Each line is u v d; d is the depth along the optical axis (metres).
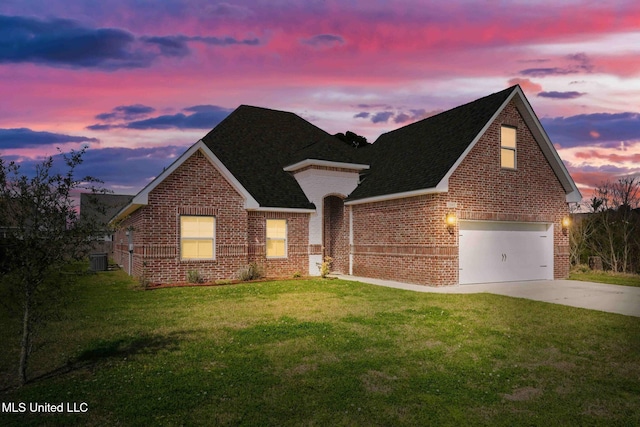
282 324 9.52
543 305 12.05
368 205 19.84
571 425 4.87
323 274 19.30
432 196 16.28
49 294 6.40
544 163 19.30
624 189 26.06
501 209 17.73
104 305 11.93
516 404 5.41
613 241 25.06
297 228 20.38
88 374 6.38
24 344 6.04
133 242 19.89
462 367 6.74
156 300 12.80
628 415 5.14
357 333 8.77
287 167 22.09
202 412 5.07
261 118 25.44
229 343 7.98
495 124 17.80
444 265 16.14
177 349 7.59
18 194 5.79
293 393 5.64
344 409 5.19
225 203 18.03
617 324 9.72
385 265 18.62
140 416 4.96
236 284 16.69
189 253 17.45
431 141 19.53
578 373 6.57
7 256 5.91
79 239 6.22
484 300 12.80
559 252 19.69
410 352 7.49
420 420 4.93
